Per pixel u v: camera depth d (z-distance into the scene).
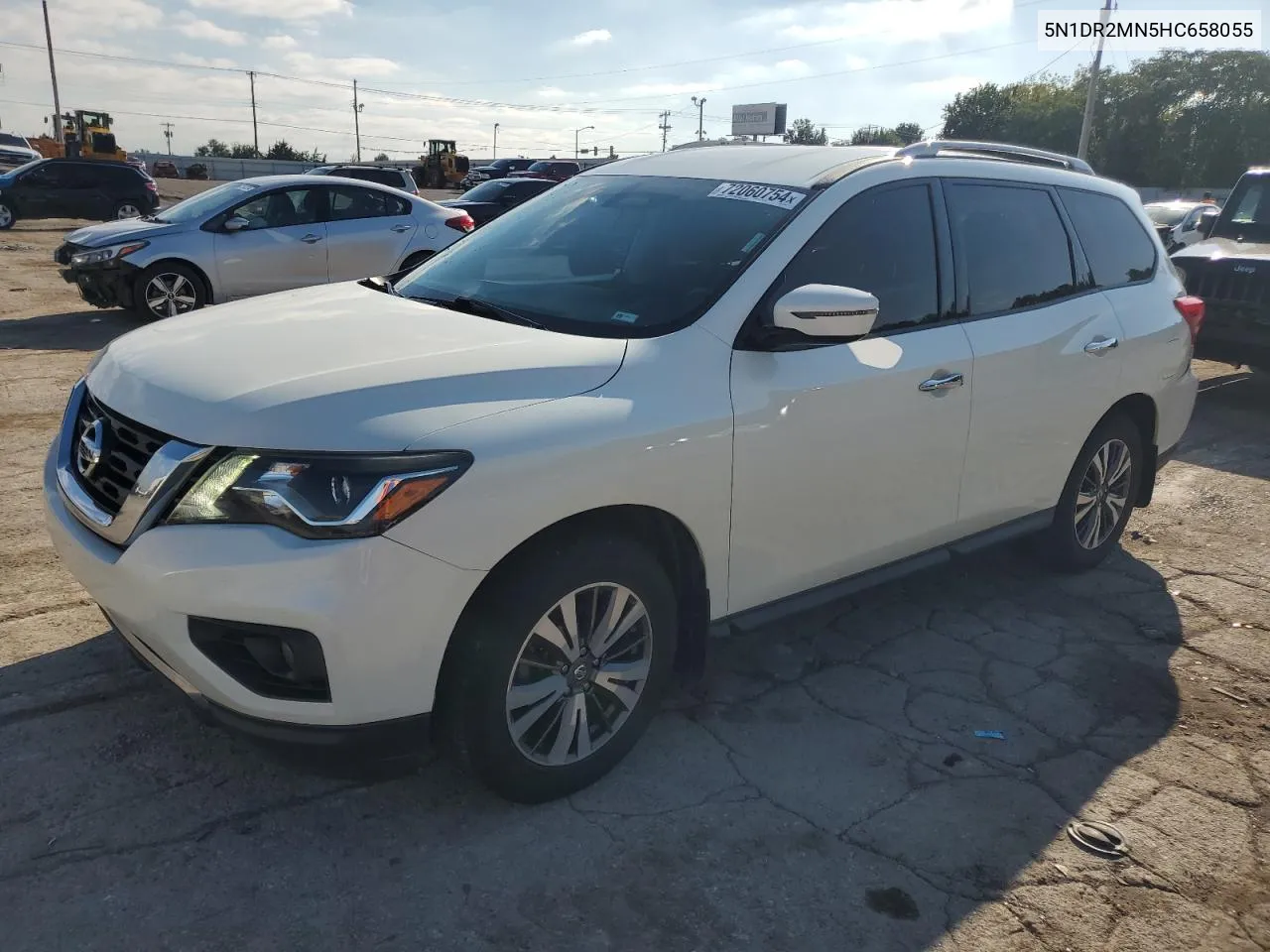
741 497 3.08
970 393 3.74
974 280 3.86
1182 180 61.12
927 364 3.57
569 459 2.62
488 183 19.73
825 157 3.74
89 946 2.33
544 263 3.59
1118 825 3.01
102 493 2.71
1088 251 4.48
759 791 3.06
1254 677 3.96
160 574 2.43
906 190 3.67
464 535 2.47
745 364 3.07
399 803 2.90
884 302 3.53
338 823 2.80
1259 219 9.09
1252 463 6.91
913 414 3.54
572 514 2.66
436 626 2.49
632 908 2.56
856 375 3.33
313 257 11.05
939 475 3.74
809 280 3.29
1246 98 58.31
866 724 3.49
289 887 2.56
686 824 2.89
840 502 3.40
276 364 2.70
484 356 2.77
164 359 2.85
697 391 2.94
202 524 2.42
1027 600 4.60
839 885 2.69
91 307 11.63
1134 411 4.80
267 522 2.38
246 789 2.92
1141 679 3.91
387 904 2.52
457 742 2.73
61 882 2.52
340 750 2.50
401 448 2.42
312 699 2.45
